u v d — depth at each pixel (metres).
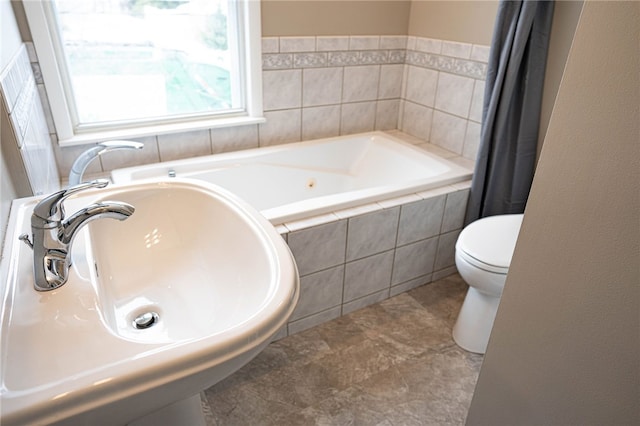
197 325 0.79
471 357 1.70
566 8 1.77
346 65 2.43
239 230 0.89
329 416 1.44
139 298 0.88
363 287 1.91
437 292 2.10
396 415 1.45
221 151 2.27
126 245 0.97
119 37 1.89
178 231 1.01
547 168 0.83
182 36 2.02
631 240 0.71
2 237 0.79
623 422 0.79
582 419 0.88
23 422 0.46
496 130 1.94
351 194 1.82
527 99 1.89
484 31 2.09
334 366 1.64
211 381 0.58
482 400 1.15
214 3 2.04
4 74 1.09
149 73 2.02
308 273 1.70
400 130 2.75
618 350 0.77
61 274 0.68
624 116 0.69
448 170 2.12
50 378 0.50
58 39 1.78
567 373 0.89
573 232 0.81
